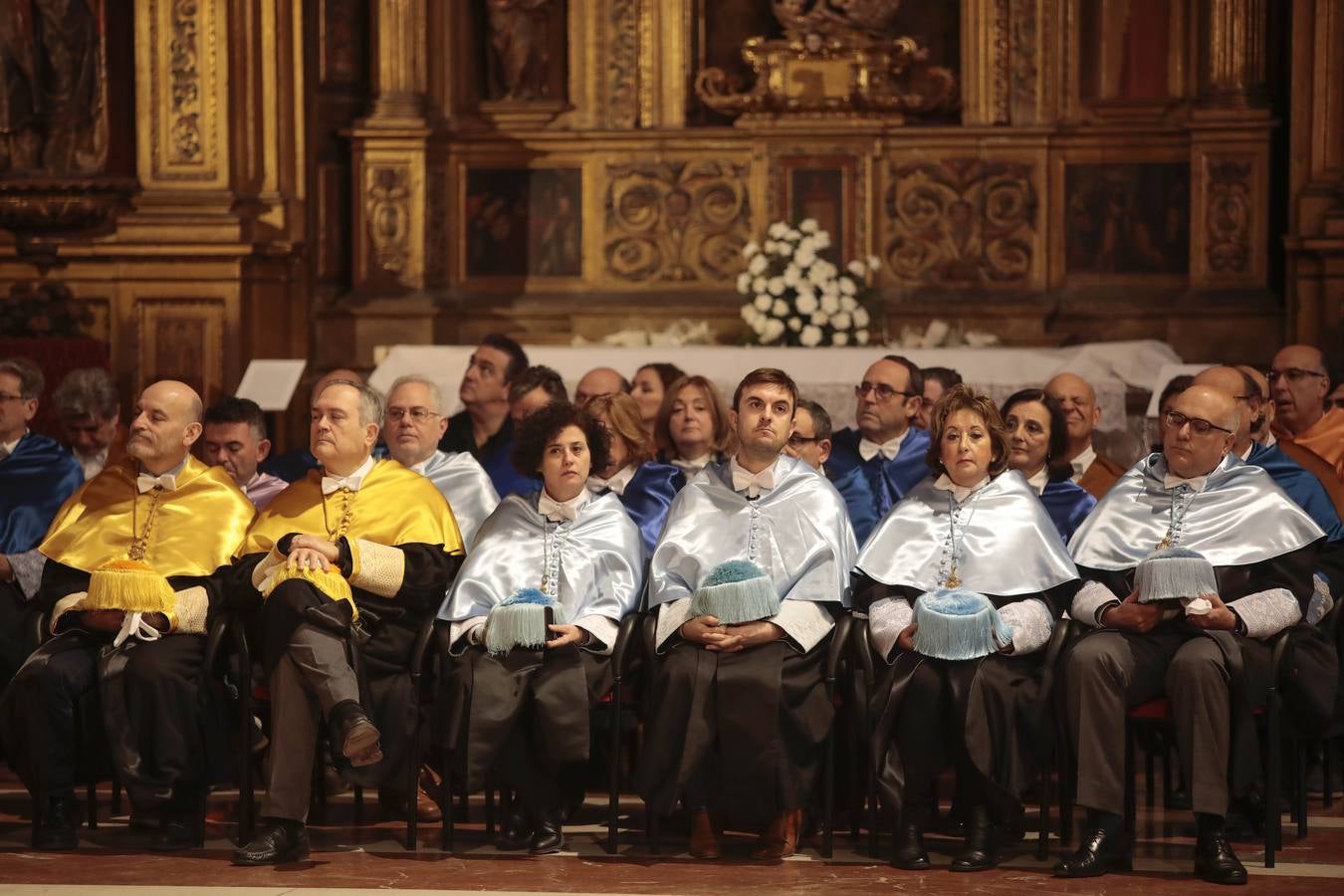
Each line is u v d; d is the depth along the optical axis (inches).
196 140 616.4
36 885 300.8
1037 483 382.0
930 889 299.4
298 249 651.5
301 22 656.4
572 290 696.4
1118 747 309.7
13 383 404.5
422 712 340.2
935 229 685.9
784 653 324.8
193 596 338.3
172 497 358.0
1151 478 346.3
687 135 688.4
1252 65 663.1
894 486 414.3
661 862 321.4
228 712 338.0
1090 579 340.5
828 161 679.7
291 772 318.3
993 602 332.8
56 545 354.9
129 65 621.6
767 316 628.4
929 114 696.4
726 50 703.7
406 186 682.8
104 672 330.6
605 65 695.7
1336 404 461.7
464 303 693.9
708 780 323.3
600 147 694.5
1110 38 678.5
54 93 615.8
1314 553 336.8
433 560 342.0
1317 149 637.3
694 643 326.3
